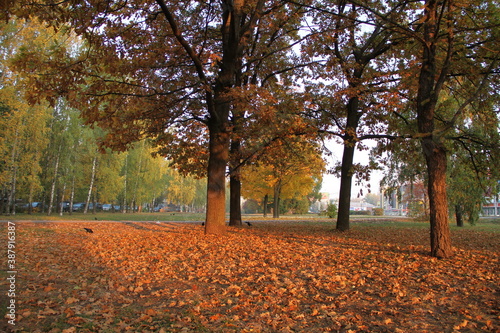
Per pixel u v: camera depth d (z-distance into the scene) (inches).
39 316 176.4
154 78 505.4
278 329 178.7
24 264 302.2
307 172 1354.6
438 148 374.3
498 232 727.7
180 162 660.1
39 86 348.2
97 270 294.0
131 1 410.9
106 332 166.1
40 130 1101.7
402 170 940.6
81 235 556.4
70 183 1517.0
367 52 675.4
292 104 550.0
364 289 249.8
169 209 3804.1
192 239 477.1
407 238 570.9
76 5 339.0
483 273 292.2
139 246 425.7
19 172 1164.5
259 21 593.0
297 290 242.5
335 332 176.2
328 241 510.6
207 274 287.4
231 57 494.0
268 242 477.4
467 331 173.0
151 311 197.0
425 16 377.4
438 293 237.9
